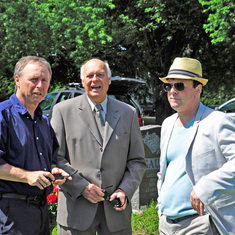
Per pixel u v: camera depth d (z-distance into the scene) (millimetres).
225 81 15508
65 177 2193
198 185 2041
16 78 2143
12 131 2020
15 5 12406
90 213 2445
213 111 2238
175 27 12258
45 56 12961
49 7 12812
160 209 2420
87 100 2619
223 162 2115
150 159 5102
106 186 2492
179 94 2279
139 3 11453
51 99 10039
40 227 2127
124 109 2680
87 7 10938
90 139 2521
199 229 2180
